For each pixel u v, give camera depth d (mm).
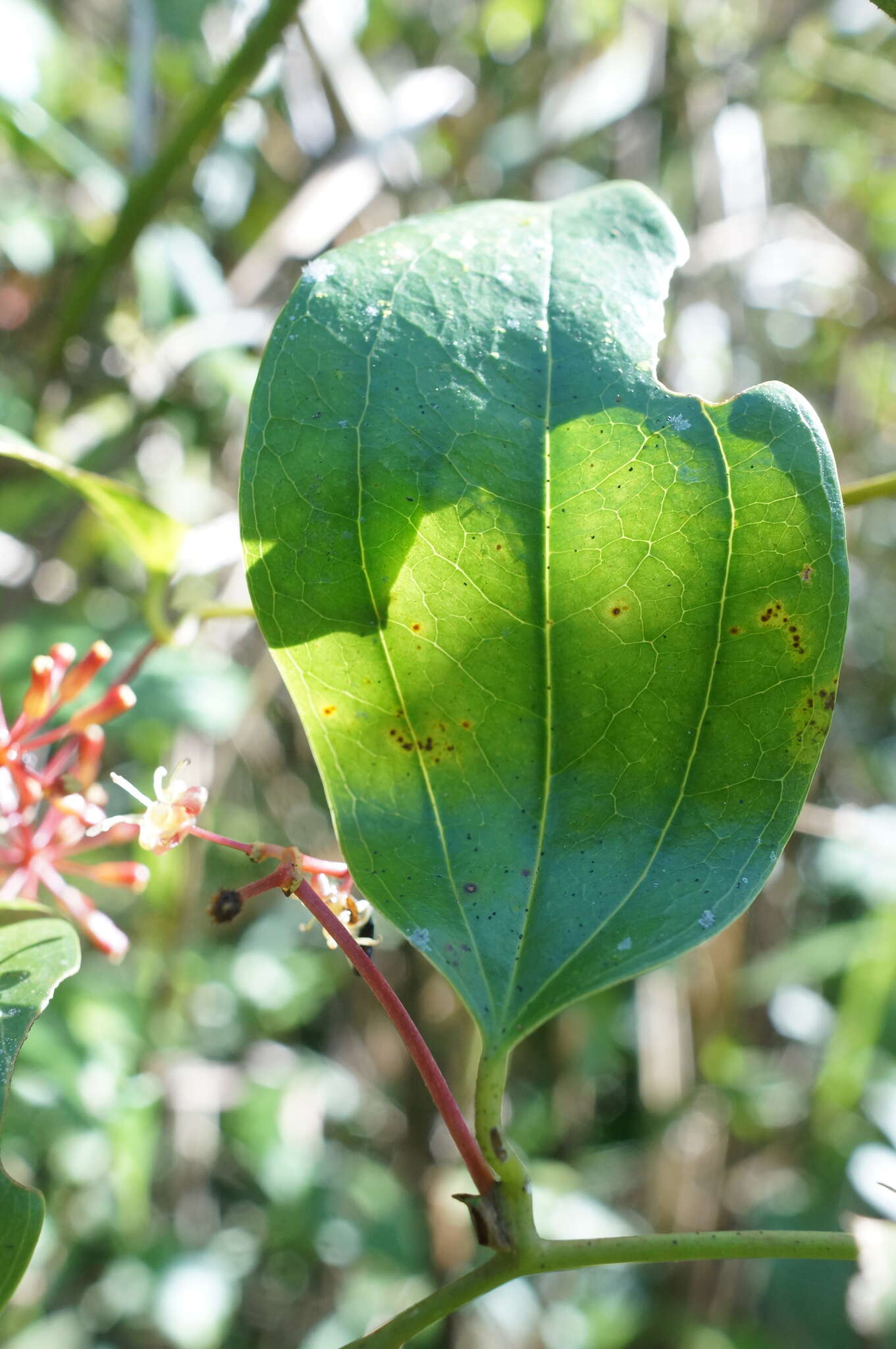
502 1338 792
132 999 620
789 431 313
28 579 595
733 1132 841
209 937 752
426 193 730
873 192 928
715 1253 300
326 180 610
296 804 815
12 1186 301
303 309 317
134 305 616
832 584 312
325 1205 749
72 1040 569
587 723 315
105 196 575
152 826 310
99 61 705
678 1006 841
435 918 312
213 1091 702
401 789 316
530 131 799
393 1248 750
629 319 318
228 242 699
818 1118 817
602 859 315
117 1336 763
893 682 976
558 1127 857
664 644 314
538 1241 296
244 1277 762
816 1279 770
